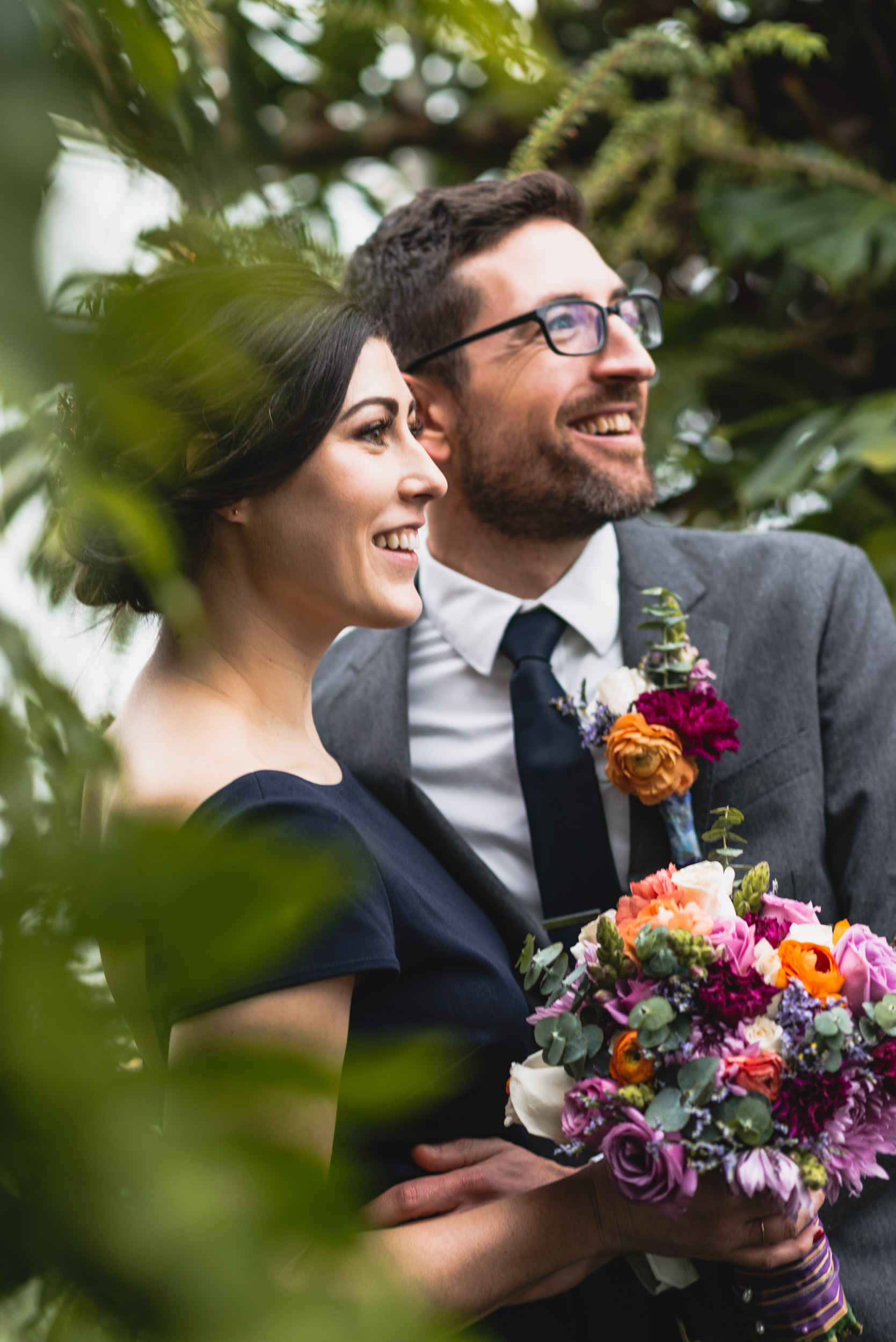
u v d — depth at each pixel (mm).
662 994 1185
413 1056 402
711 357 3129
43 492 360
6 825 344
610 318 1886
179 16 617
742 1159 1113
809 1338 1313
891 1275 1537
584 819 1752
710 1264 1421
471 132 3207
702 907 1271
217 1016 1046
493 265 1911
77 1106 339
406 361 1986
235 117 924
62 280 334
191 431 416
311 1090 384
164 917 359
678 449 3080
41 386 313
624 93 2863
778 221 3037
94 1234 333
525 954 1301
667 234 3092
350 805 1470
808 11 3107
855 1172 1183
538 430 1854
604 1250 1265
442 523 1980
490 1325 1367
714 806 1739
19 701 350
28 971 343
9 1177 340
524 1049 1484
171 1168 348
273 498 1353
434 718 1919
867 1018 1188
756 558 1918
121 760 359
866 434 2768
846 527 2963
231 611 1378
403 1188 1348
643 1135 1115
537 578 1938
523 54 551
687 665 1722
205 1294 337
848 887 1712
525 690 1828
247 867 368
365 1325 364
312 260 629
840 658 1832
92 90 463
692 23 3127
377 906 1263
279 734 1427
